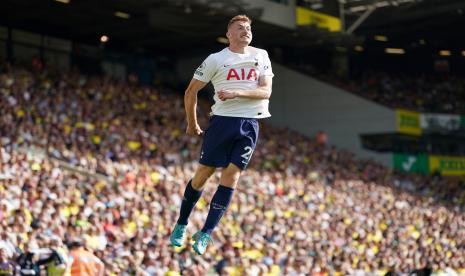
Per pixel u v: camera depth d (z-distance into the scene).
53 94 27.64
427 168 42.47
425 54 49.59
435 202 35.03
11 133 22.06
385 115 41.94
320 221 24.44
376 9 38.69
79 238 13.92
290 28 36.09
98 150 24.42
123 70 41.53
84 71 39.03
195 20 33.72
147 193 20.72
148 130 29.30
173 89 43.09
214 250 17.25
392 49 48.00
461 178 43.53
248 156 5.39
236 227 20.38
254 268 16.52
